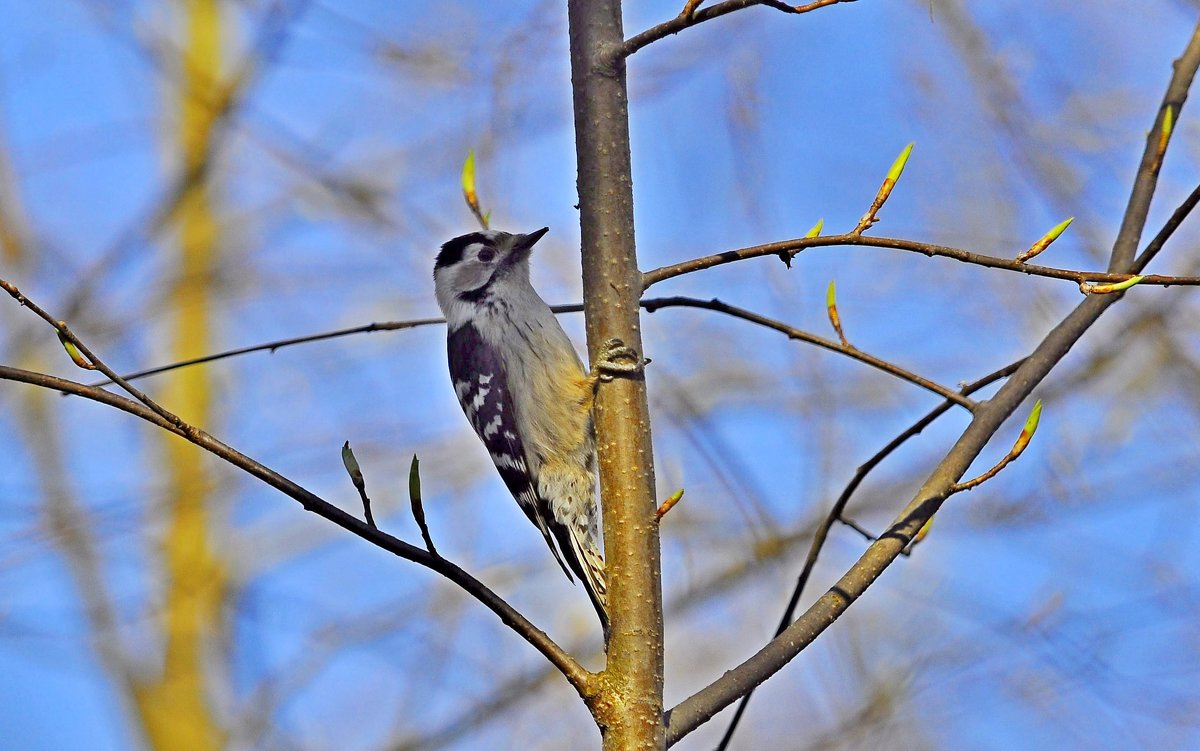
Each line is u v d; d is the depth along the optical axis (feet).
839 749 44.68
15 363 53.52
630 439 22.24
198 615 55.57
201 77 54.49
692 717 20.90
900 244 21.53
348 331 29.50
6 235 53.21
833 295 26.30
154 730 54.03
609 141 23.31
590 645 49.75
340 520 20.15
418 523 20.20
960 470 24.11
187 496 54.39
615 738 20.59
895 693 44.50
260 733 47.70
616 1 23.93
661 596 21.71
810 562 26.96
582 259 23.29
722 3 21.04
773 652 21.93
